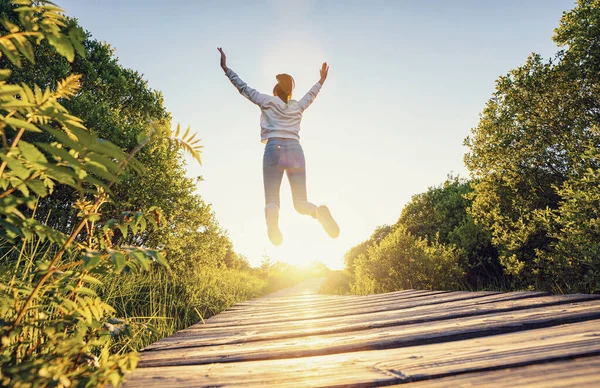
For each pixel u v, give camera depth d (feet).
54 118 3.23
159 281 16.24
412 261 30.66
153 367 5.86
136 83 35.47
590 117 27.12
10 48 3.06
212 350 6.86
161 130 3.99
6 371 2.96
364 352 5.56
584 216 18.26
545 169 29.78
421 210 51.75
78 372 3.40
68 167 3.35
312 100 11.51
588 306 7.41
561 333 5.46
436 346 5.49
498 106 32.53
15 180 3.51
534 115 29.99
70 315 4.28
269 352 6.15
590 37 26.22
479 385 3.67
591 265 17.87
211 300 18.71
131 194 23.82
